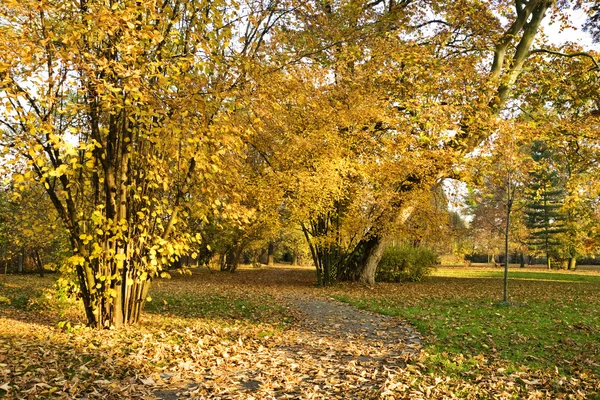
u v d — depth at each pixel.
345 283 19.81
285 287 18.78
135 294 8.37
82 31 5.95
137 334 7.46
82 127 7.49
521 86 19.78
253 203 14.32
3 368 5.16
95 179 7.84
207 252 28.52
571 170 19.89
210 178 7.41
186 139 6.64
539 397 4.54
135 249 8.11
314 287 18.78
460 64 16.78
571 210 19.20
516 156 13.36
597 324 8.62
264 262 46.16
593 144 17.91
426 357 6.15
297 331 8.61
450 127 15.60
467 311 10.82
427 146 16.20
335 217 18.16
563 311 10.68
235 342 7.35
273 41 12.36
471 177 16.73
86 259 7.60
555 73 19.81
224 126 7.06
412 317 9.98
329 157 14.88
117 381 4.97
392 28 17.59
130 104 6.47
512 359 6.05
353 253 20.61
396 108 17.44
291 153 14.54
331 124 14.87
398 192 17.47
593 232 17.52
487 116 15.48
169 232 8.18
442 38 18.34
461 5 17.27
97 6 6.30
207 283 21.03
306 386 5.08
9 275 25.23
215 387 4.90
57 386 4.68
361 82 16.03
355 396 4.69
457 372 5.48
